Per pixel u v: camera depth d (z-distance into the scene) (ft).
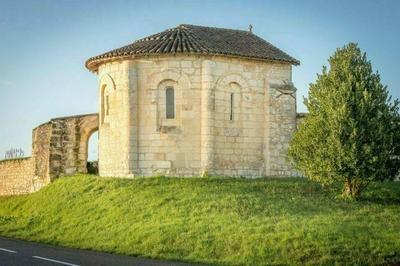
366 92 100.63
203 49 116.47
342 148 98.58
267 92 122.83
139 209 98.07
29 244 88.28
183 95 116.78
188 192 103.09
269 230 80.84
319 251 74.18
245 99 120.98
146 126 117.80
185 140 116.47
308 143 102.99
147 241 83.41
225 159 118.42
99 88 128.06
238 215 89.25
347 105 100.42
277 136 122.93
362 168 98.63
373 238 78.43
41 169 144.56
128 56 118.11
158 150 116.78
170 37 124.16
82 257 73.72
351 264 71.87
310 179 110.32
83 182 120.26
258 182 111.96
